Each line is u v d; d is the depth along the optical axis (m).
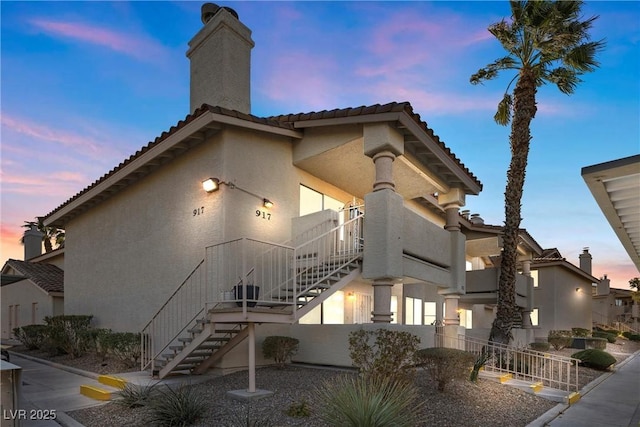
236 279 9.11
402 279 10.05
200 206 9.79
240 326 8.86
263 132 10.20
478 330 16.28
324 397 5.48
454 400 6.97
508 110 13.40
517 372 9.88
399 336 7.49
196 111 8.98
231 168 9.34
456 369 7.38
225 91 10.59
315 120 9.87
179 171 10.62
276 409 6.12
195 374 8.75
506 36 12.30
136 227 12.01
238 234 9.33
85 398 7.28
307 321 11.03
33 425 5.81
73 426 5.70
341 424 4.51
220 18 10.88
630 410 7.57
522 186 12.42
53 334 12.78
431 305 17.00
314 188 11.72
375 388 5.16
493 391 8.02
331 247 9.80
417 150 10.51
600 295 40.41
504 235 12.57
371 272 8.88
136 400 6.41
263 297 9.48
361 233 10.64
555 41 11.55
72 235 15.52
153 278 11.07
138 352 9.78
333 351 9.45
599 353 13.43
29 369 10.70
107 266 13.15
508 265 12.34
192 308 9.62
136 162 11.17
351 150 10.18
